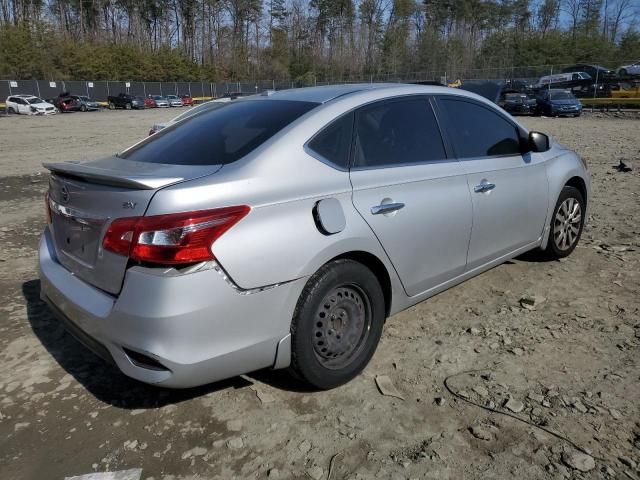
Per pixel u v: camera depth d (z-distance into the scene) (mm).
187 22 92625
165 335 2479
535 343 3584
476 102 4117
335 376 3076
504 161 4156
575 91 34500
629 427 2744
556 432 2717
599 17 75188
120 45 72438
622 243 5578
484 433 2723
